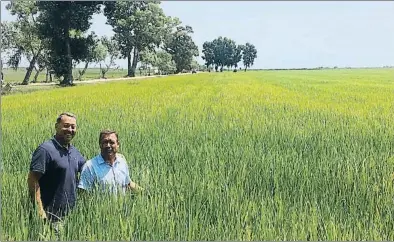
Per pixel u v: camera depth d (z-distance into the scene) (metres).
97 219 5.21
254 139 10.29
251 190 6.48
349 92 30.05
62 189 5.91
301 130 11.78
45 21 52.59
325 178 6.96
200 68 144.38
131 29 77.62
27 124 13.88
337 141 10.22
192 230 5.15
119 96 27.38
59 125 5.95
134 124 13.27
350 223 5.40
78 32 53.31
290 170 7.12
